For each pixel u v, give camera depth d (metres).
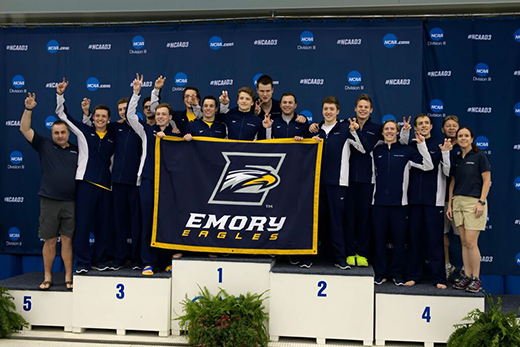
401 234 3.86
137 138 4.07
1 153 4.97
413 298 3.60
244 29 4.77
